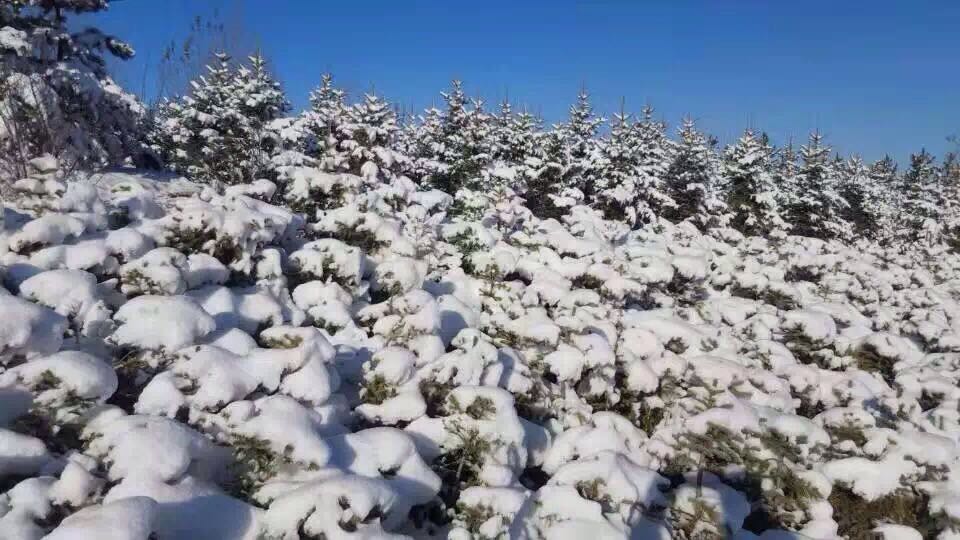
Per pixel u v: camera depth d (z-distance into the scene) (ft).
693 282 37.86
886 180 171.12
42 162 20.97
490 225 45.85
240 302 20.40
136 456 11.52
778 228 85.66
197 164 59.88
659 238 53.93
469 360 18.08
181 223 21.17
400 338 20.21
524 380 19.76
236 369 14.88
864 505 18.31
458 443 16.40
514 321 23.26
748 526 17.88
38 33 43.24
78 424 12.61
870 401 24.16
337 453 14.03
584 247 37.06
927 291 52.60
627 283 31.07
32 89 37.78
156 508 10.12
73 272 16.25
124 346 15.20
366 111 70.85
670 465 17.81
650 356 22.63
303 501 11.51
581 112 101.24
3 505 10.55
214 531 11.30
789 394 22.48
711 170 115.34
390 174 54.08
